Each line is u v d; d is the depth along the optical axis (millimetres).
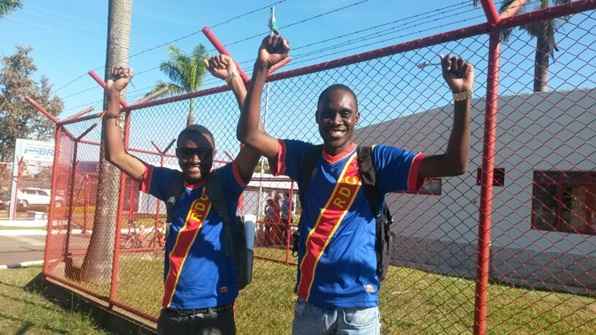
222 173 3045
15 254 12219
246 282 3027
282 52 2461
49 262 7711
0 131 42062
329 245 2320
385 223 2369
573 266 8898
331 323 2307
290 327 5559
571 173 9000
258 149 2533
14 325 5719
